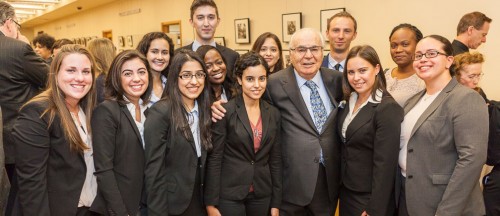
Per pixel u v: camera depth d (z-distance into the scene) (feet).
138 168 6.64
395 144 6.48
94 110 6.48
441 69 6.22
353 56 6.82
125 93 6.85
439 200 6.15
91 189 6.44
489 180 8.41
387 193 6.52
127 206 6.49
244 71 7.08
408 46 8.48
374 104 6.76
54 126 5.85
